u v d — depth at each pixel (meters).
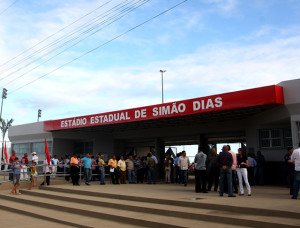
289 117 15.10
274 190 13.37
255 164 16.64
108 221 9.14
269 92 14.13
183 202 9.66
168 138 25.19
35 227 8.87
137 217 8.74
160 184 18.28
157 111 18.22
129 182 19.22
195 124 22.56
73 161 17.44
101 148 27.62
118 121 20.20
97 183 18.98
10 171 18.45
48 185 17.44
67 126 23.80
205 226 7.37
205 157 12.56
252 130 18.83
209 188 13.20
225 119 20.02
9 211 12.10
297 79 14.34
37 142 28.75
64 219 9.52
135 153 30.14
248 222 7.26
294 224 6.64
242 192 11.38
